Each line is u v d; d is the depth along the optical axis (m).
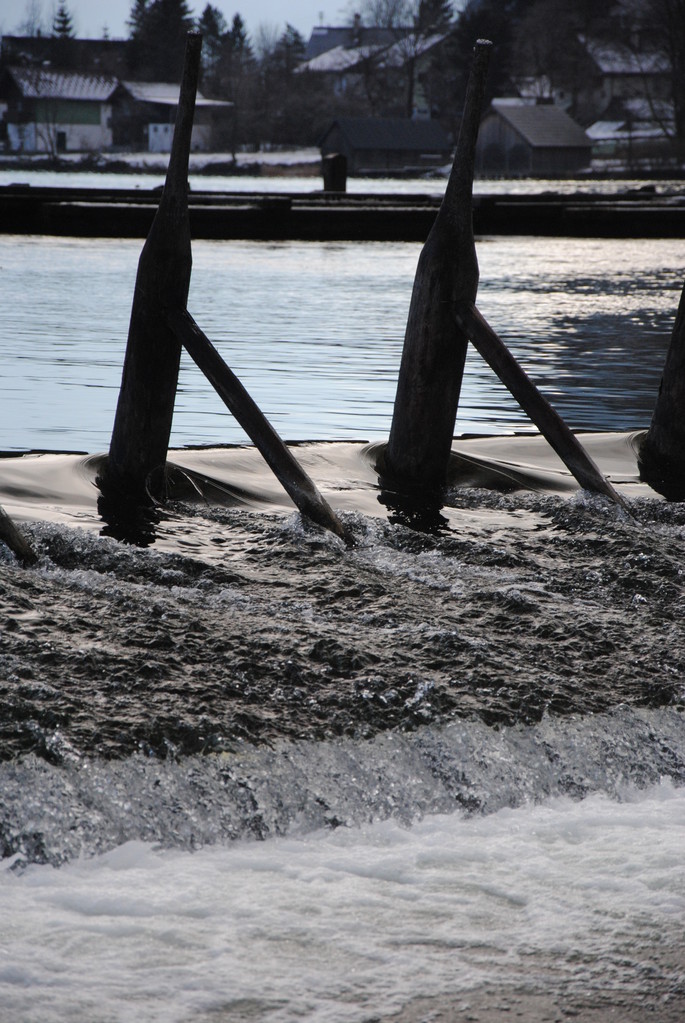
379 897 10.35
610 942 9.79
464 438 29.86
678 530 23.41
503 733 13.53
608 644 16.48
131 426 23.33
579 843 11.63
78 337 47.09
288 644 15.18
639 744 13.91
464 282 24.44
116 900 9.99
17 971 8.92
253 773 12.16
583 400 36.53
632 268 87.69
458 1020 8.77
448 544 21.27
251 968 9.16
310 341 48.06
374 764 12.68
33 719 12.24
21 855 10.64
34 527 19.53
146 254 22.59
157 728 12.45
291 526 21.05
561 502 23.88
